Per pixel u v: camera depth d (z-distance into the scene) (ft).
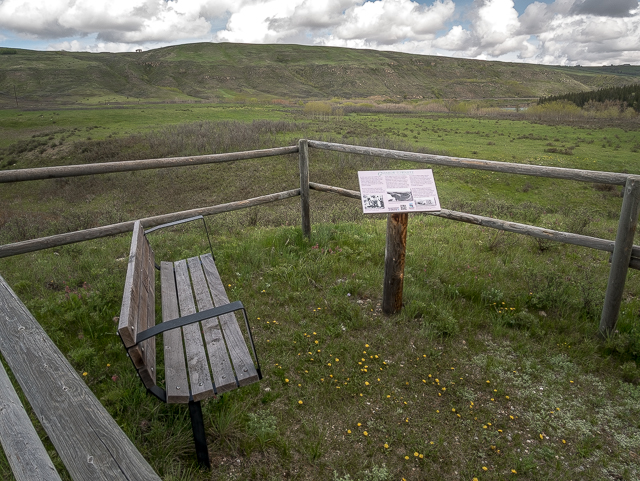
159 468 6.59
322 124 205.77
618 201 80.94
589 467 7.14
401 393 8.77
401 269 11.28
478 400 8.67
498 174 99.04
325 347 10.14
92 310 11.30
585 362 9.90
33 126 217.36
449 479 6.82
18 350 5.52
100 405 4.55
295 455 7.12
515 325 11.50
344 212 40.22
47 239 11.31
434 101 548.72
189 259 12.19
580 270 16.03
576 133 196.85
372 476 6.78
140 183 95.40
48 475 3.70
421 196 10.71
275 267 14.29
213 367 6.86
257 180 92.63
